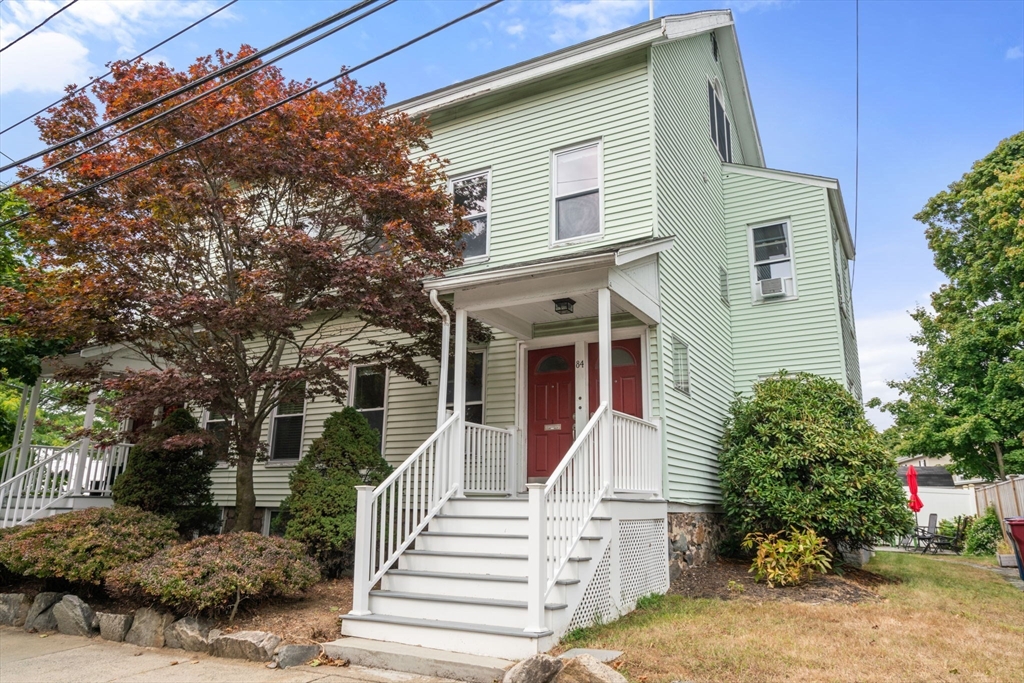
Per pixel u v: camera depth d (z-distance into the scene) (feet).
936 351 70.44
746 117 48.03
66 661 18.69
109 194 26.23
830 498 27.99
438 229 31.07
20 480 34.83
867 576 29.71
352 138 27.58
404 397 34.42
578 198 30.86
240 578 20.24
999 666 15.60
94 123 26.89
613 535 21.45
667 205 30.17
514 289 25.04
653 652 16.58
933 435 69.72
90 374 27.50
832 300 37.27
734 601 23.08
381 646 18.25
